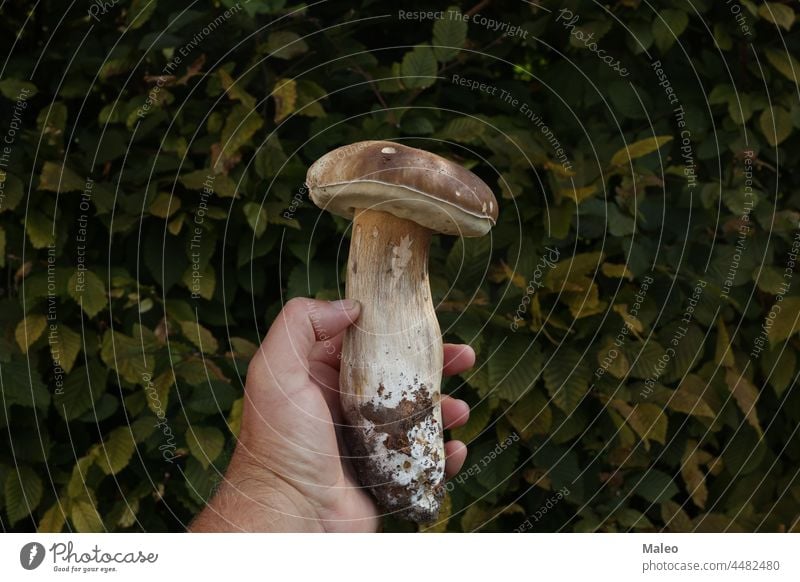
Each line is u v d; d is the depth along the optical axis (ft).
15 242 1.59
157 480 1.61
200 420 1.57
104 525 1.59
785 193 1.78
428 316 1.32
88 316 1.59
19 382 1.50
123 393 1.62
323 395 1.45
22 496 1.55
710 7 1.70
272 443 1.36
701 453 1.70
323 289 1.59
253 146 1.60
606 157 1.66
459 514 1.63
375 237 1.30
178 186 1.59
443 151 1.66
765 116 1.69
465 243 1.57
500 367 1.56
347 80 1.65
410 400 1.30
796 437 1.78
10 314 1.58
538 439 1.63
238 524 1.37
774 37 1.74
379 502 1.34
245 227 1.60
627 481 1.68
